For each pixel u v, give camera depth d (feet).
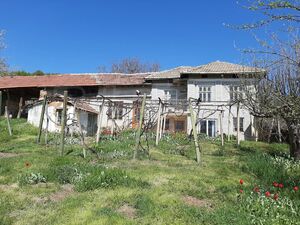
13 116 134.00
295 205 26.11
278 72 45.93
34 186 30.83
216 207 26.12
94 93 122.42
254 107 51.80
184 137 78.59
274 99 46.62
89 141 68.28
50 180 32.83
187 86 106.63
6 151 53.98
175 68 117.91
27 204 25.91
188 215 24.02
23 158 43.80
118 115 102.22
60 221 22.53
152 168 39.73
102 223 22.12
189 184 32.78
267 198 26.94
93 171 34.04
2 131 80.53
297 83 43.55
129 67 227.61
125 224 22.04
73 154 49.80
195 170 40.19
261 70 49.01
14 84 131.75
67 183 32.37
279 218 23.43
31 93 136.77
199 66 110.42
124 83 117.08
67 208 24.89
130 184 31.40
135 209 25.54
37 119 101.50
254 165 41.93
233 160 49.49
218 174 38.81
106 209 24.88
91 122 109.40
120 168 38.45
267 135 90.84
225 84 103.81
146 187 31.07
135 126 94.12
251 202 26.43
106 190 29.66
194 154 53.62
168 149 58.80
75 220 22.66
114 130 92.79
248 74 54.29
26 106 109.60
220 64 110.32
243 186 32.22
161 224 22.35
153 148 58.70
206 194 29.78
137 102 79.25
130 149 54.44
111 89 120.16
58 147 58.23
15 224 22.11
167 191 30.04
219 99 103.14
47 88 126.82
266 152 60.39
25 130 85.92
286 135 84.38
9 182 31.89
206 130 101.45
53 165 39.22
